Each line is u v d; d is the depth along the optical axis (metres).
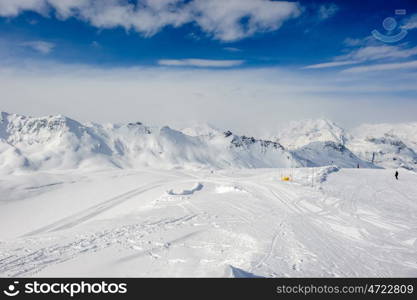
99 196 63.66
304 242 18.16
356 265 14.74
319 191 35.84
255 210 27.75
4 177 96.12
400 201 31.27
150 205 34.91
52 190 81.81
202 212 27.42
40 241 18.91
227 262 14.75
